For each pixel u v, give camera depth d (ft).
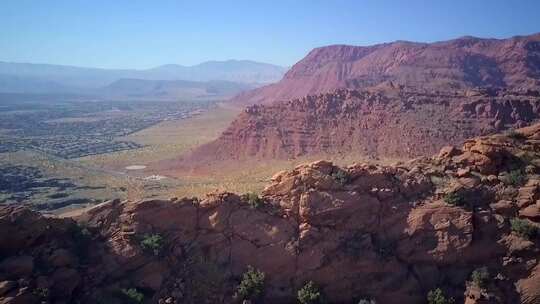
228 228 115.14
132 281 105.81
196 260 111.14
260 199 118.73
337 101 419.74
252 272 108.78
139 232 111.55
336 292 109.09
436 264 109.29
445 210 112.37
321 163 124.06
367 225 114.42
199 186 305.53
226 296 107.24
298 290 108.27
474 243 107.96
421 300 106.63
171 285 107.34
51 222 106.63
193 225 115.96
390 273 109.70
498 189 117.80
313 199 115.44
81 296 100.32
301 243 111.96
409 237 111.86
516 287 102.22
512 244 106.73
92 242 109.29
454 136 342.85
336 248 111.75
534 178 120.26
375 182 120.06
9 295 90.79
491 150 124.77
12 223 101.14
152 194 287.28
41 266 100.01
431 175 123.85
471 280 106.01
